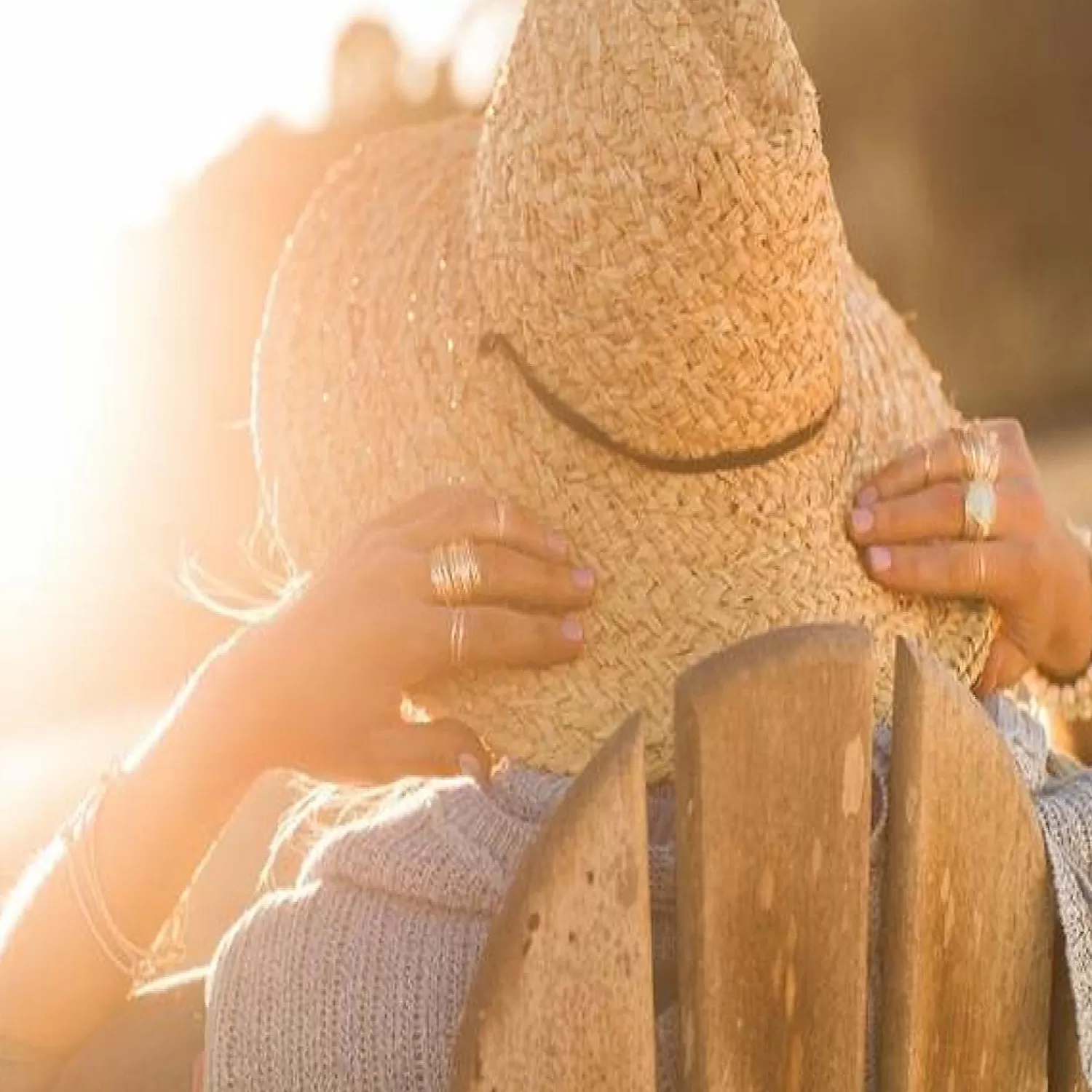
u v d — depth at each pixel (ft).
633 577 10.78
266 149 40.14
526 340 10.81
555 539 10.34
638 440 10.69
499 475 10.96
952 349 79.25
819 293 10.55
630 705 10.76
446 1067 10.09
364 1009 10.16
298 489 11.69
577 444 10.80
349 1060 10.12
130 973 11.02
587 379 10.65
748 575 10.80
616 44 10.17
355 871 10.39
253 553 12.60
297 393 11.76
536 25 10.45
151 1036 10.99
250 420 12.10
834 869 9.34
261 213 37.60
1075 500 59.21
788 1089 9.43
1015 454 11.04
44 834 36.58
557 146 10.34
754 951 9.27
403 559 10.28
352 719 10.42
